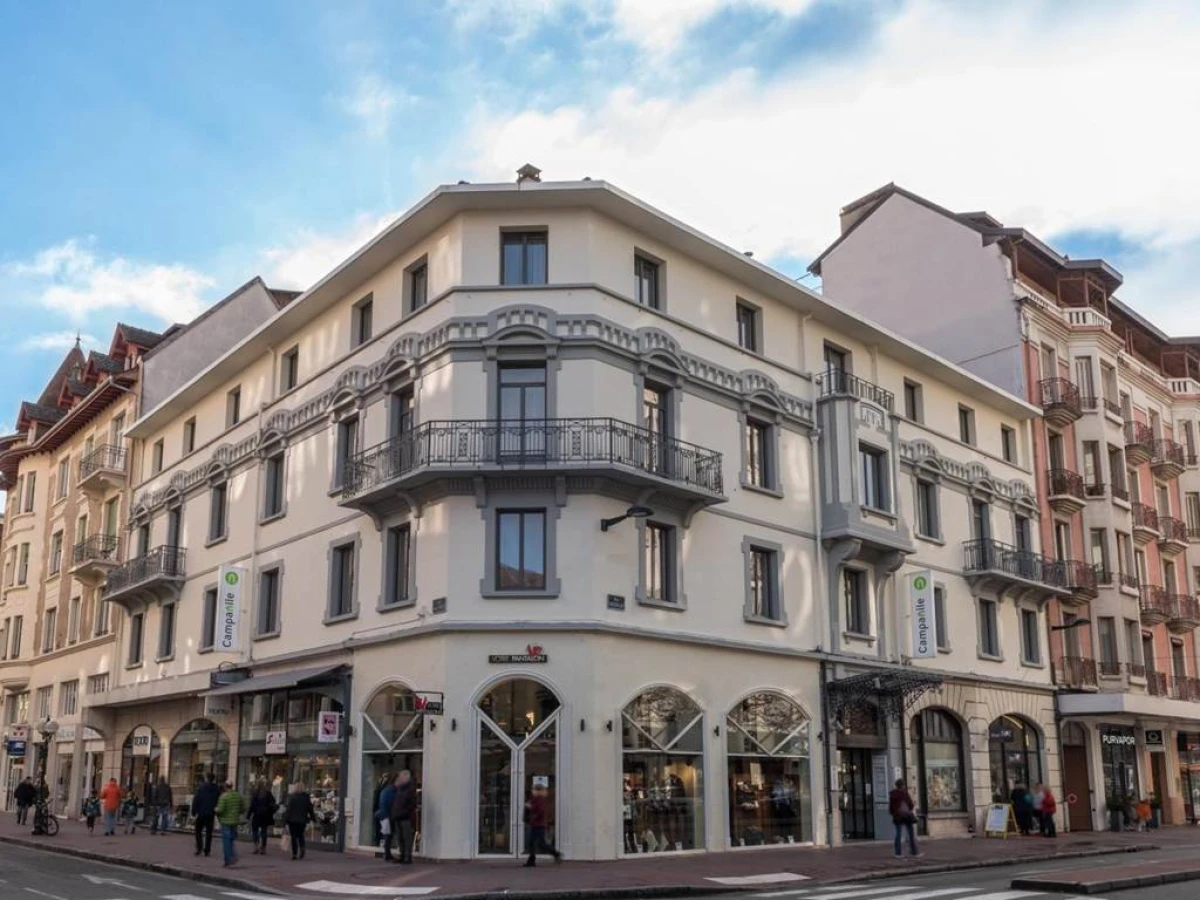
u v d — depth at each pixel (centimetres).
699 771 2425
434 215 2483
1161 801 4144
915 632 3052
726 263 2712
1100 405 4091
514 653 2247
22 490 4969
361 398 2677
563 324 2389
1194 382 4972
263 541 3012
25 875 1997
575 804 2184
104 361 4794
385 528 2531
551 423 2327
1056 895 1644
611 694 2266
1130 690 3925
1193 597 4562
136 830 3256
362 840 2402
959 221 4056
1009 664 3478
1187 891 1689
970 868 2273
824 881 1941
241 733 2991
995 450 3684
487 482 2316
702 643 2469
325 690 2636
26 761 4488
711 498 2484
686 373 2561
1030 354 3894
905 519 3159
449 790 2191
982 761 3259
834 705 2778
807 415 2902
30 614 4688
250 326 4025
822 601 2820
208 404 3491
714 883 1838
